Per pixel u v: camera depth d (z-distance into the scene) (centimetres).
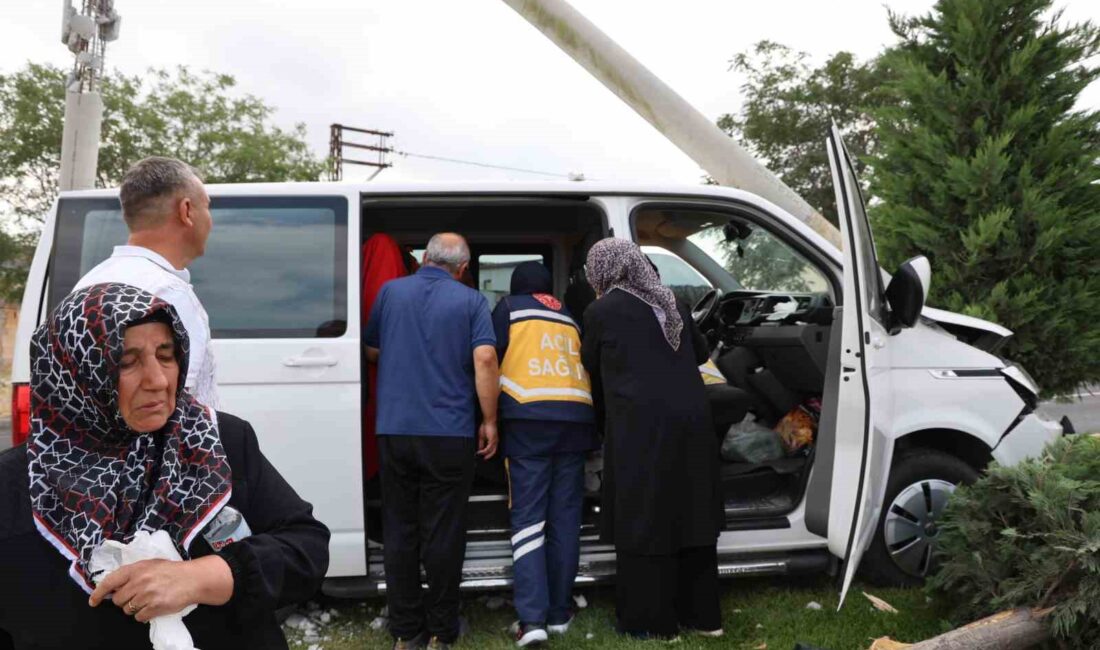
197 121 1917
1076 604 272
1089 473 306
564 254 495
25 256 1675
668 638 325
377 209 420
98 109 978
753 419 431
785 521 364
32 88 1702
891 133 611
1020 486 304
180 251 209
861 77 1788
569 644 327
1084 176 538
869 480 309
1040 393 559
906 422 357
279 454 328
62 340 123
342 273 342
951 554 321
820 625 335
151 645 129
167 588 119
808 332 392
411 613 323
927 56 609
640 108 511
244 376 327
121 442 130
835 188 308
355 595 340
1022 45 574
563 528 341
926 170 577
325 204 349
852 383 312
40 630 125
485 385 326
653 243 445
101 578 119
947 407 361
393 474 323
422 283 335
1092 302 527
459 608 357
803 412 415
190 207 209
